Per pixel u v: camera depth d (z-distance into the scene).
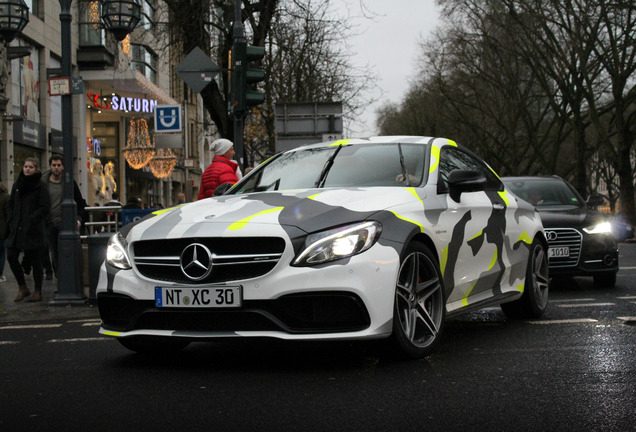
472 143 56.09
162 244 5.23
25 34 27.45
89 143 36.12
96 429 3.86
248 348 6.14
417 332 5.52
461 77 45.59
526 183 11.94
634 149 65.56
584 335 6.39
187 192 27.97
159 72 43.59
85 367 5.53
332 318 4.89
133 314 5.29
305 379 4.88
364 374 4.97
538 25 35.16
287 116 20.47
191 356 5.88
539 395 4.36
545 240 7.90
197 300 5.00
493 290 6.80
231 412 4.12
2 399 4.55
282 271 4.88
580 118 38.16
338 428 3.78
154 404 4.34
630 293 9.76
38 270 10.77
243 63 12.70
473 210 6.40
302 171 6.44
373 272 4.93
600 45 32.72
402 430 3.73
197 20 20.69
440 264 5.72
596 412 3.98
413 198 5.65
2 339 7.21
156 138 16.98
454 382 4.71
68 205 10.33
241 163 12.88
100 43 34.19
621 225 22.83
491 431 3.70
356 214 5.14
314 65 27.25
